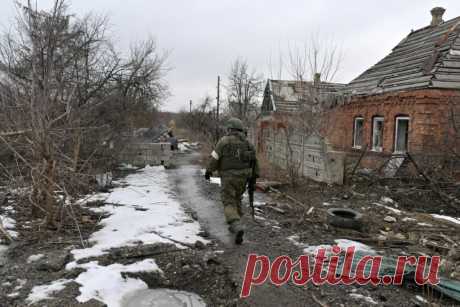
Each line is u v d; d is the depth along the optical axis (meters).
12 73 5.82
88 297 3.36
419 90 11.57
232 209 5.40
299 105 10.90
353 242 5.45
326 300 3.59
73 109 6.09
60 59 7.44
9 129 5.49
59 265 4.03
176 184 10.61
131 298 3.63
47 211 5.29
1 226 4.96
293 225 6.23
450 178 9.40
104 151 9.91
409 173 10.13
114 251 4.59
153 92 15.20
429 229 6.28
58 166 5.59
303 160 11.25
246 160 5.56
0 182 6.75
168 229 5.69
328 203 8.05
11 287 3.56
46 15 7.03
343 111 15.90
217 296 3.80
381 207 7.82
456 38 12.81
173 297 3.75
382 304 3.52
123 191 9.02
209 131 27.11
